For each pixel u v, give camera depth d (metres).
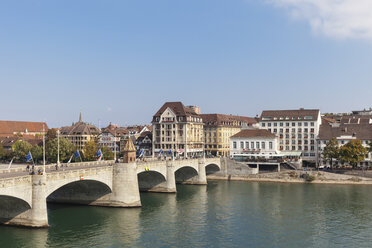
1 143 173.00
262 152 140.62
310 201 88.06
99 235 59.78
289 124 149.50
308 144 146.38
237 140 144.38
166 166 101.75
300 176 121.56
